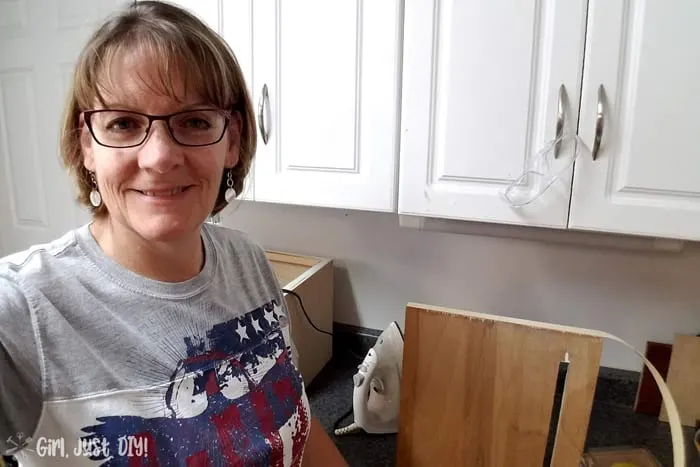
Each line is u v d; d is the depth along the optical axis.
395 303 1.57
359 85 1.13
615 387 1.37
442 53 1.06
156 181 0.65
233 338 0.80
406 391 1.09
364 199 1.18
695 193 0.95
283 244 1.66
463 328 1.04
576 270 1.38
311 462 0.99
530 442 1.03
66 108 0.69
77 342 0.65
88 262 0.69
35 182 1.90
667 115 0.94
